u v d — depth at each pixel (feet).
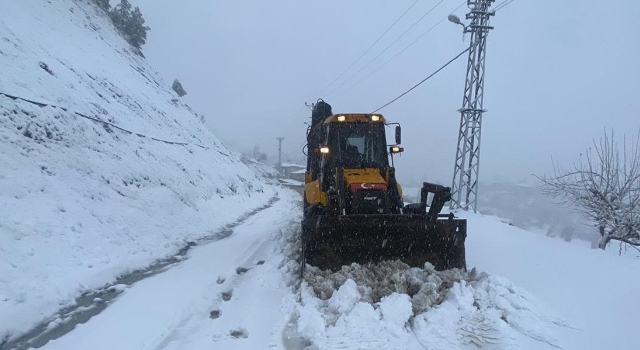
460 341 15.47
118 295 21.44
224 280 24.02
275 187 154.71
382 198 24.95
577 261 26.40
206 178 66.39
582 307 18.79
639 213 37.70
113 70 77.71
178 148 68.74
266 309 19.49
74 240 26.22
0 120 31.68
